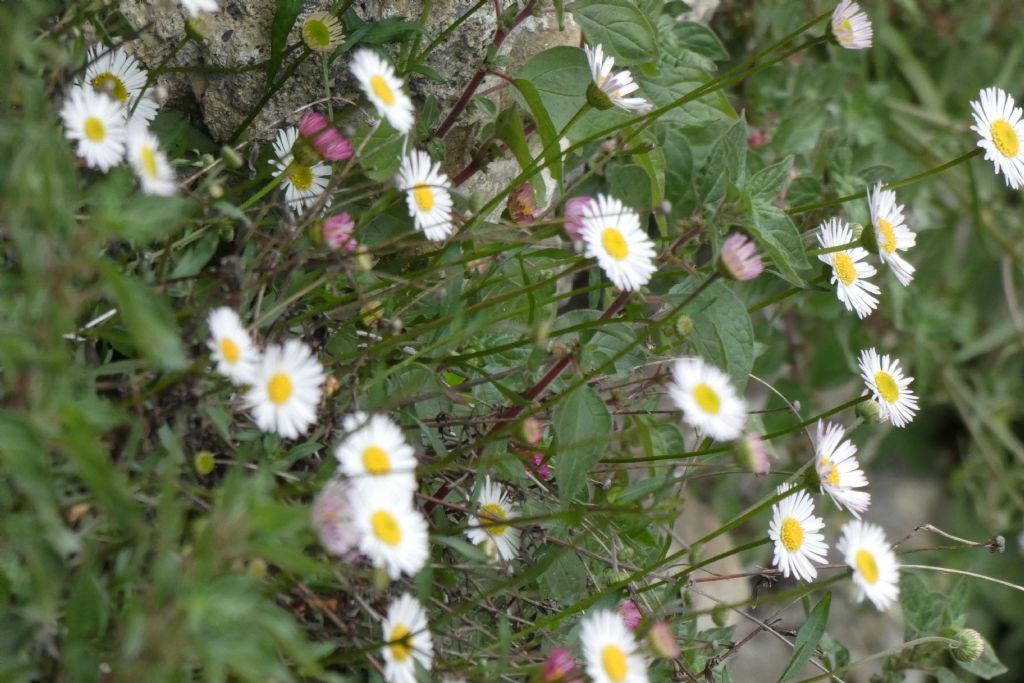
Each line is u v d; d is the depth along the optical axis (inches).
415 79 27.6
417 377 24.5
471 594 25.5
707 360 26.1
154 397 23.3
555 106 28.1
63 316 21.6
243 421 24.2
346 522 22.3
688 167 29.4
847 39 26.2
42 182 21.8
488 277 26.1
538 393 25.3
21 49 22.6
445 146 27.9
